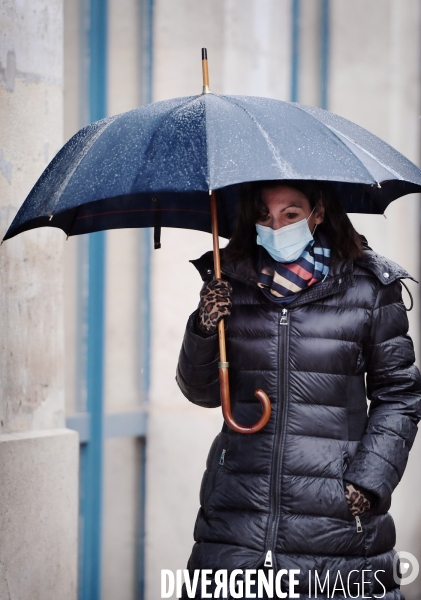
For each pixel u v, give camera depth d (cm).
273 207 637
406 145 1188
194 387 662
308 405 626
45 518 858
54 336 881
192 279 1093
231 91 1091
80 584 1030
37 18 858
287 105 614
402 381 643
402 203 1191
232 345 647
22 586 841
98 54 1041
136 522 1078
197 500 1075
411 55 1188
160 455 1079
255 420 633
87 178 581
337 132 600
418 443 1180
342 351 631
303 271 636
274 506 616
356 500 611
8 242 840
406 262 1194
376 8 1185
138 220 743
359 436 635
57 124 877
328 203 650
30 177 856
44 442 854
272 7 1123
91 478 1030
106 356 1048
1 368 838
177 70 1082
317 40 1181
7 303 841
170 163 556
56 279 881
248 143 559
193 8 1084
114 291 1060
